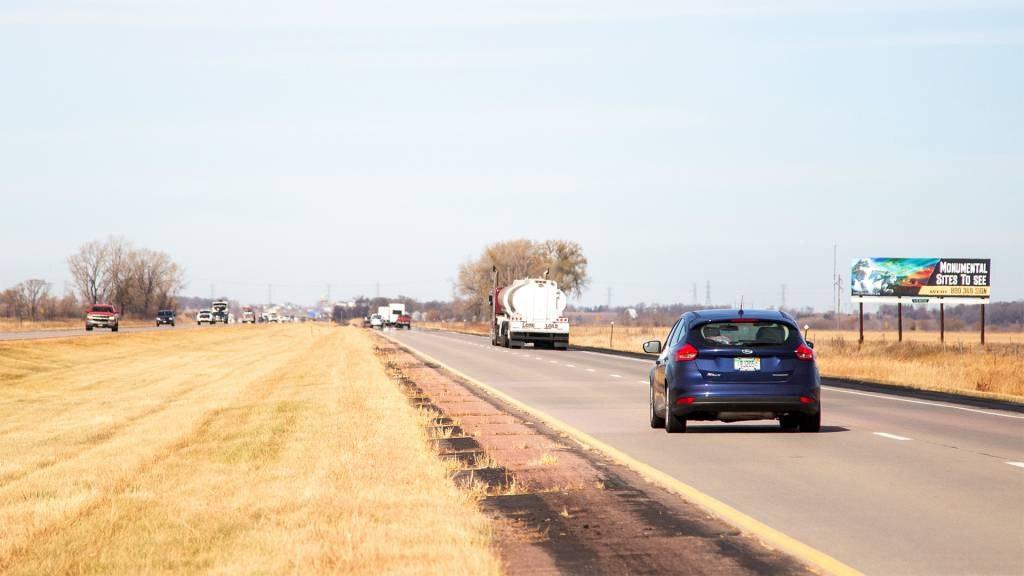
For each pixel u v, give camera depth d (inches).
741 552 413.1
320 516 475.5
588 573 379.2
